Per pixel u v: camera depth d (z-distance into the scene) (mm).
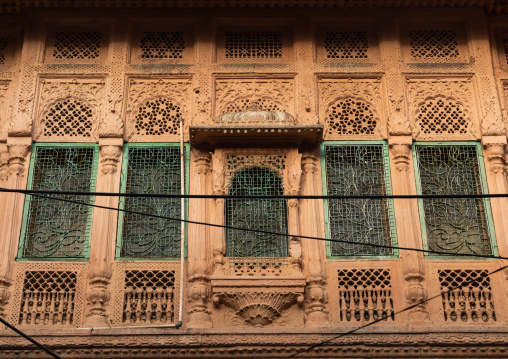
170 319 8523
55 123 9586
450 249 8977
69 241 8984
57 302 8594
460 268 8773
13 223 8914
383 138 9539
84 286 8656
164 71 9852
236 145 9273
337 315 8539
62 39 10109
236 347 8188
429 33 10164
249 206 9078
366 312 8594
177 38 10148
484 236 9055
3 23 10141
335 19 10141
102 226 8914
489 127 9461
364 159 9445
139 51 10070
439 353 8211
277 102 9766
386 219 9133
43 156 9406
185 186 9250
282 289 8562
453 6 10117
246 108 9719
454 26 10164
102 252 8742
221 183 9086
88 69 9844
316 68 9859
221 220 8930
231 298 8539
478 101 9680
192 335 8211
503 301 8602
